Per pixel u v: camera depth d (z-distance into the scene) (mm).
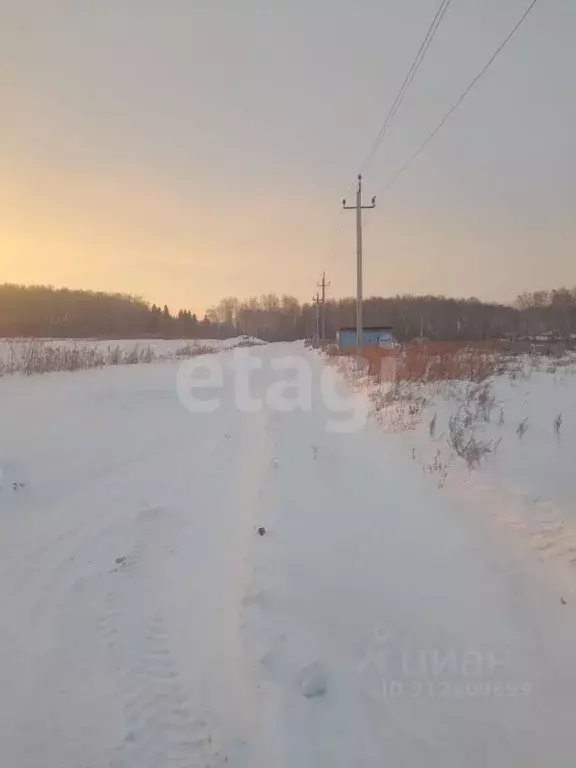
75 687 3568
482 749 2893
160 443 10484
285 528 5824
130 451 9641
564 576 4379
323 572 4805
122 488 7559
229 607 4418
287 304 143500
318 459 8914
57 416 11859
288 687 3385
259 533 5699
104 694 3508
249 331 134000
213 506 6969
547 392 14062
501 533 5332
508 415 10977
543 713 3096
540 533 5184
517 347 30719
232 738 3104
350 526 5871
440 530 5594
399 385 15328
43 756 3035
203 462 9219
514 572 4578
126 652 3904
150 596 4664
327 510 6391
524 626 3873
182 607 4484
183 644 3994
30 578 4938
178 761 2986
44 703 3430
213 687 3537
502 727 3027
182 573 5082
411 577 4668
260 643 3818
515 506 5902
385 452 9039
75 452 9133
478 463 7461
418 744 2945
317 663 3564
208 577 4996
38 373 19359
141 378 21094
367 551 5219
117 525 6219
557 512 5586
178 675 3672
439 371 17219
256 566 4934
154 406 14852
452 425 9672
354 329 47938
